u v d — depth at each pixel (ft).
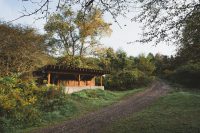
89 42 129.18
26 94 60.44
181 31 26.37
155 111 54.13
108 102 75.72
